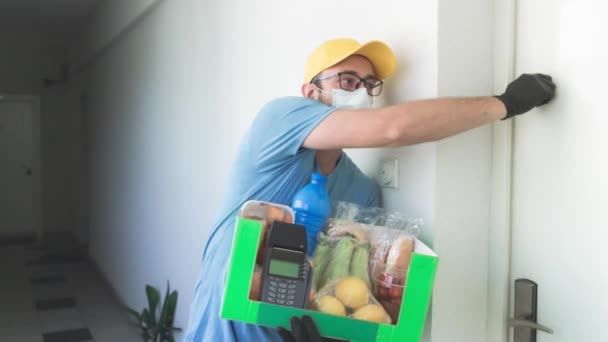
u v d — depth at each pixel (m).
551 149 1.23
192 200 2.90
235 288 1.07
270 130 1.26
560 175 1.21
